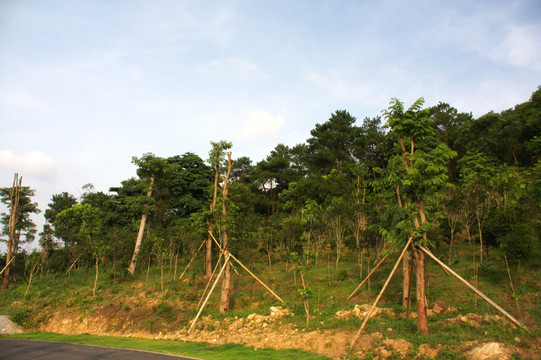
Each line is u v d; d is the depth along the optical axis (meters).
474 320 13.44
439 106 56.38
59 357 13.89
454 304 16.73
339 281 22.34
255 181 55.06
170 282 24.97
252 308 20.22
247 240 26.55
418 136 15.23
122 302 21.88
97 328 20.06
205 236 26.97
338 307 18.33
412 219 14.73
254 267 27.83
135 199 30.97
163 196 45.56
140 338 17.81
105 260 27.36
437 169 14.16
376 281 21.77
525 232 17.11
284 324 16.62
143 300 21.97
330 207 28.69
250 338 15.72
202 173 48.62
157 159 31.56
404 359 11.20
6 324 21.11
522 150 40.03
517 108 51.97
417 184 14.55
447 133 49.75
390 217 17.80
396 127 14.90
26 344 17.02
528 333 11.34
